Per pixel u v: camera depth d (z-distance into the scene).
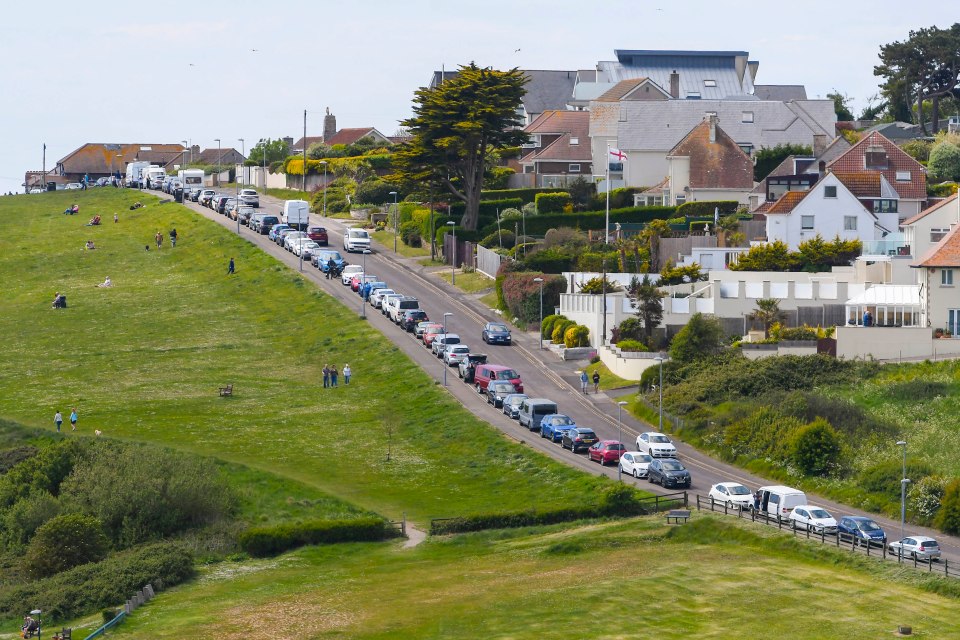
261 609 192.62
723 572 194.50
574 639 172.25
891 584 187.12
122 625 188.62
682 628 174.12
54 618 199.00
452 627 180.00
